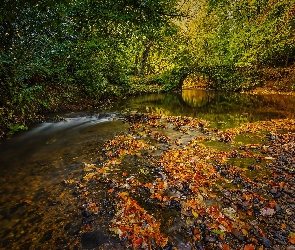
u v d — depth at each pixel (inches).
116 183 195.0
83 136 332.5
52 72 487.8
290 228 142.4
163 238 133.7
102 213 157.0
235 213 156.8
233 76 992.2
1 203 168.6
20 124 360.8
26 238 135.1
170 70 940.0
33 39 341.4
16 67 349.4
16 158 251.4
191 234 137.9
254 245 129.1
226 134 340.2
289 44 915.4
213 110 560.7
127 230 140.3
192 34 887.7
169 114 512.7
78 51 519.5
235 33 948.0
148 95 840.3
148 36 294.2
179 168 221.3
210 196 176.4
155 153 264.7
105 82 617.9
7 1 156.7
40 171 220.4
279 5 930.7
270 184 193.3
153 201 171.3
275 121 429.1
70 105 521.0
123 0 205.5
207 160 244.7
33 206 165.2
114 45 545.0
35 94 439.8
